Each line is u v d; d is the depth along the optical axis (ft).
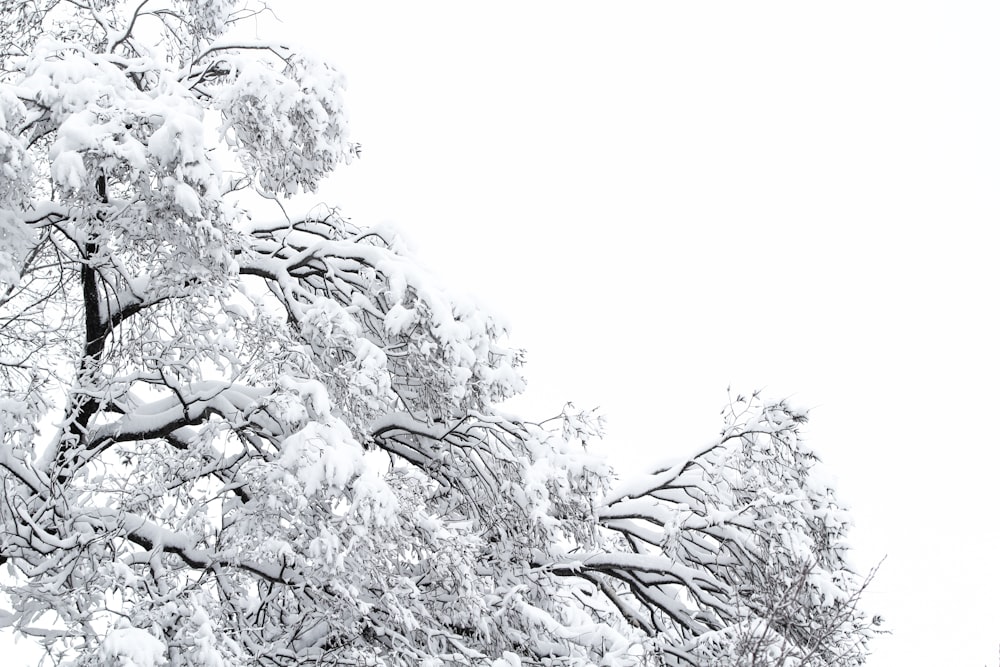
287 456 28.27
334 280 37.06
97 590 27.43
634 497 39.17
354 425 33.60
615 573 38.42
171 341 31.96
